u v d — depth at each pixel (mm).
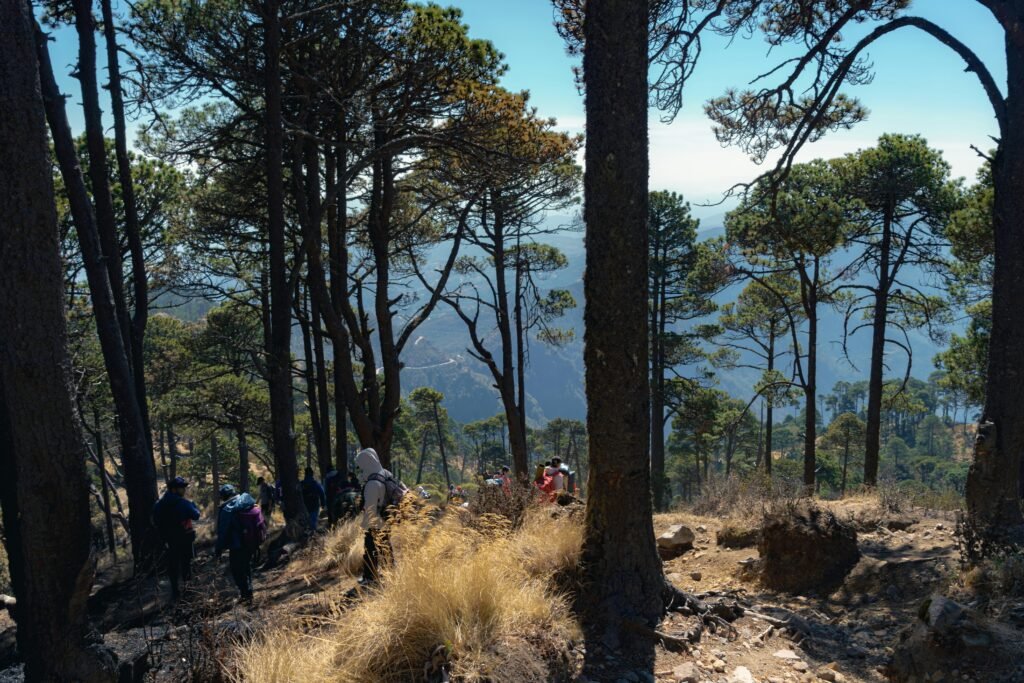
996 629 4605
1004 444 7020
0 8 4359
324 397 23234
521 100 14586
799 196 16391
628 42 5355
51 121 10812
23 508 4613
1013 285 7000
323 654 4324
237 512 7621
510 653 4309
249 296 23828
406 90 14570
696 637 5199
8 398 4555
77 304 19141
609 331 5418
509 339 20234
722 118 10633
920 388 144375
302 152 15836
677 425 34188
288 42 13711
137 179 18922
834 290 21500
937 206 18531
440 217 19438
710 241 24062
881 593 6336
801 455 84938
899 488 10031
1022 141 6898
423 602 4484
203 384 25375
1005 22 6934
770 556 7246
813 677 4738
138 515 11797
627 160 5371
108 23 13078
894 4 9062
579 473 64250
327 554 9367
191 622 4848
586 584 5469
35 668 4707
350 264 20516
